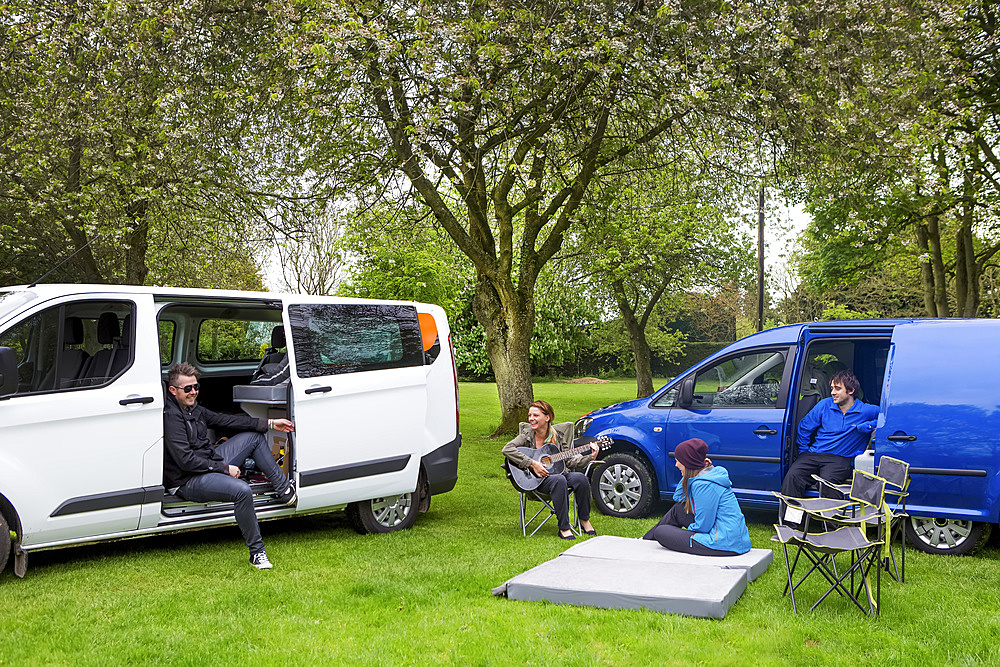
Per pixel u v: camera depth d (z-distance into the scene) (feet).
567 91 38.27
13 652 14.08
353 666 13.67
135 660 13.92
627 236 67.21
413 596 17.75
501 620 16.02
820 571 17.79
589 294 90.68
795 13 36.65
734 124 39.24
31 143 41.39
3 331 18.58
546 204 58.13
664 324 128.57
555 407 81.10
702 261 81.30
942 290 63.26
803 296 134.00
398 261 80.89
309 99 36.96
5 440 18.25
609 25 36.32
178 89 36.37
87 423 19.35
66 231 49.32
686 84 36.19
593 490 27.63
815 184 42.98
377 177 44.62
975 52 47.11
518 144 43.19
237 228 48.42
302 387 22.80
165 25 35.63
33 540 18.76
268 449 22.79
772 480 24.25
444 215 50.06
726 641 14.87
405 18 35.45
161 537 24.25
